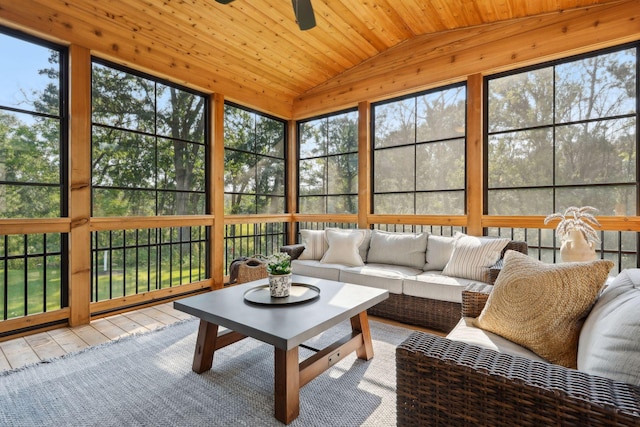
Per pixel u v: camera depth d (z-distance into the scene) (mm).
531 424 847
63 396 1762
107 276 3104
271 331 1527
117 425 1538
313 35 3559
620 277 1324
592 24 2805
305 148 4902
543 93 3090
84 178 2830
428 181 3766
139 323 2854
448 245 3109
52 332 2643
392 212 4035
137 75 3264
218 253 3943
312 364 1742
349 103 4301
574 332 1284
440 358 998
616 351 917
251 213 4430
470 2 3047
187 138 3717
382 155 4125
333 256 3479
